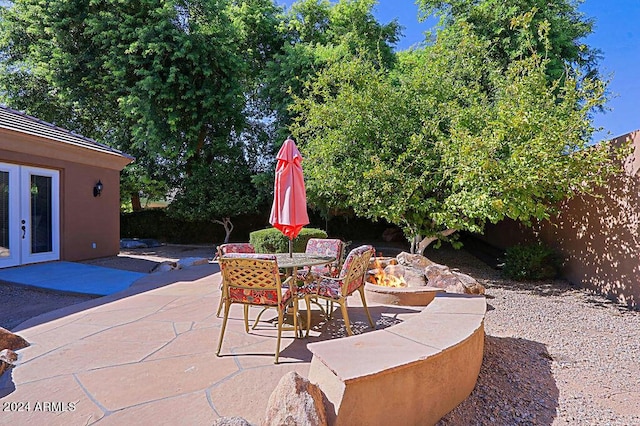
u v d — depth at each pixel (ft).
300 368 10.77
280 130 44.32
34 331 13.98
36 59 44.60
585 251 23.67
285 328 13.34
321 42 51.70
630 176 19.54
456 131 21.65
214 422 7.49
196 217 47.62
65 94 44.88
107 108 48.01
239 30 49.21
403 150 26.27
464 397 10.28
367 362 8.27
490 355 13.33
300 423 7.09
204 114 47.37
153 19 44.19
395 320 15.44
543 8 40.24
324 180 27.20
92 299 19.61
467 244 48.49
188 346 12.47
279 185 15.78
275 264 11.25
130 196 53.31
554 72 38.58
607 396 10.81
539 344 14.66
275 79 45.37
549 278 26.71
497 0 40.98
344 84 27.07
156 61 42.27
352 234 55.42
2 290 21.52
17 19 46.21
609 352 13.92
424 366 8.76
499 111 21.94
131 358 11.48
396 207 24.26
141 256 39.73
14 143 25.96
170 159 49.73
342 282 13.14
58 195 30.30
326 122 27.58
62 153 30.01
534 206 21.30
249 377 10.20
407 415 8.52
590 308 19.58
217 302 18.37
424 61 29.73
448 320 11.56
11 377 10.21
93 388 9.60
